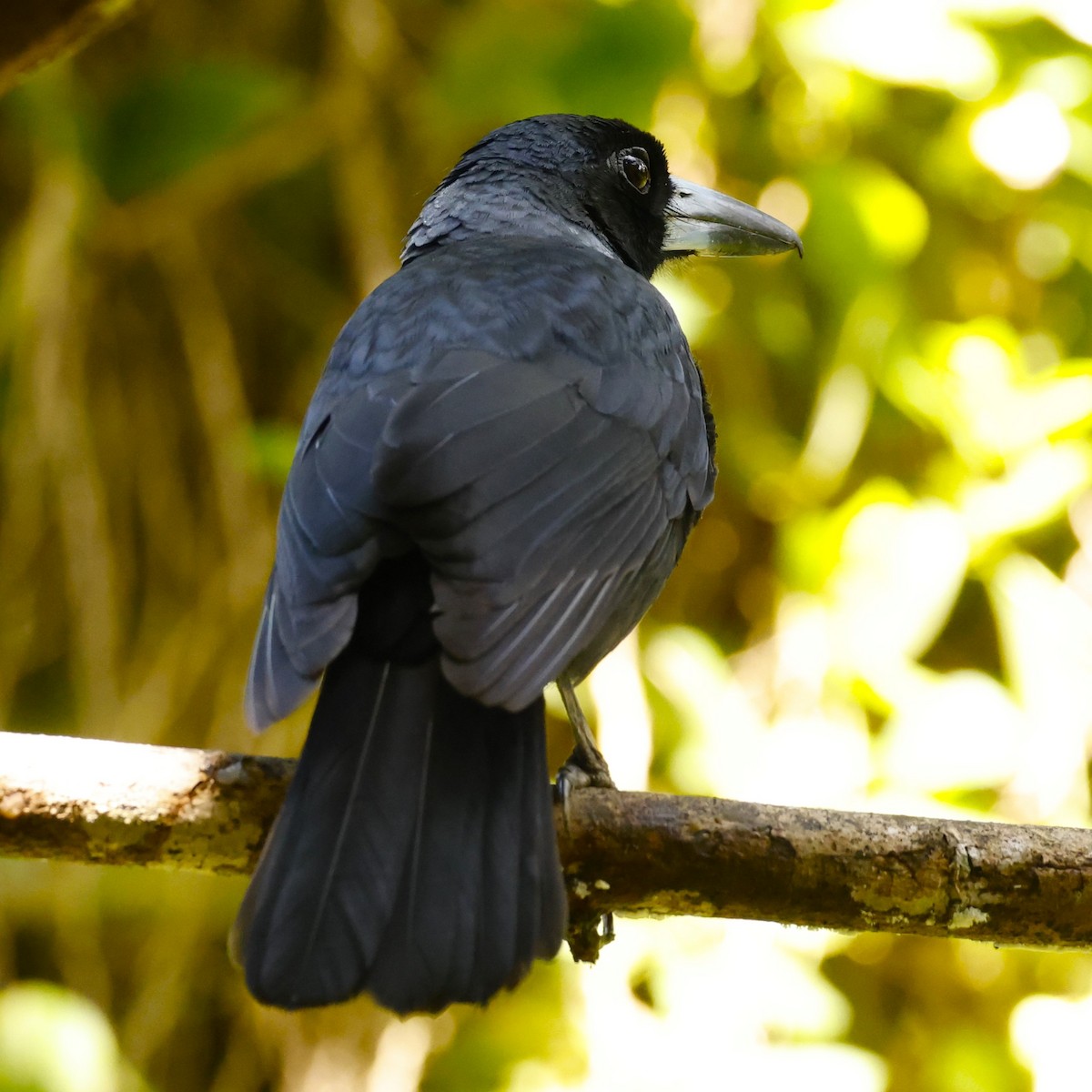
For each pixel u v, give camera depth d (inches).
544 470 254.7
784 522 449.7
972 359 440.5
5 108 456.1
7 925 428.8
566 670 283.0
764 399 465.4
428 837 221.1
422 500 239.6
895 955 426.0
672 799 250.1
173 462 467.5
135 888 431.5
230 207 478.0
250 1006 421.4
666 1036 393.1
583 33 426.3
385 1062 407.5
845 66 438.9
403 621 235.6
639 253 374.3
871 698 422.0
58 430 450.0
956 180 462.0
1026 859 243.1
